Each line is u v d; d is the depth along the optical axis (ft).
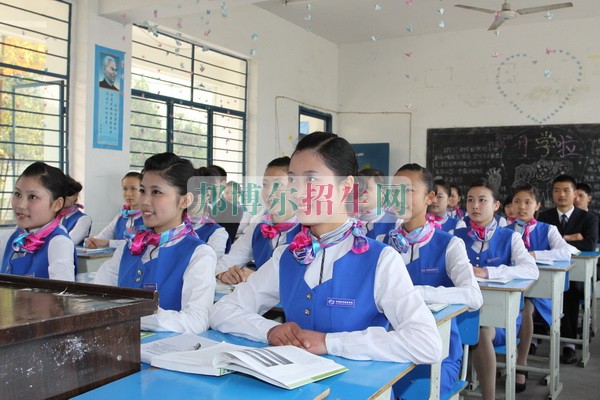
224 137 20.18
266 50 21.27
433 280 7.32
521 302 9.53
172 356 3.47
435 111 23.76
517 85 22.18
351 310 4.06
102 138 15.11
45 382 2.64
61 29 14.47
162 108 17.70
